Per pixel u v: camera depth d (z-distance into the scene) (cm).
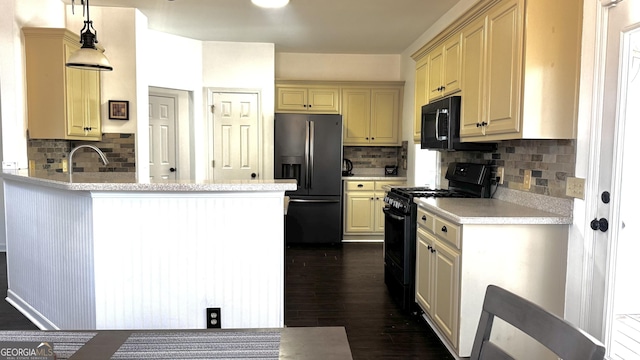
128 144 418
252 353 101
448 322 249
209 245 225
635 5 194
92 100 397
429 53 369
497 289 116
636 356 198
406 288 320
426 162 504
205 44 520
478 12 272
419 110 395
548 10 222
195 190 213
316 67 585
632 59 197
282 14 417
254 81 530
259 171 535
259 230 226
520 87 226
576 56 224
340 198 543
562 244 233
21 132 354
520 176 281
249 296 228
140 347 104
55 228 265
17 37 349
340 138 536
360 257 487
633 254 198
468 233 229
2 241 492
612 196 206
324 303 340
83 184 211
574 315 228
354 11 407
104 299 223
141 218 221
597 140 214
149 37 468
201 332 114
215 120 526
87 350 101
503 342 232
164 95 495
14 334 110
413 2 382
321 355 101
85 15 403
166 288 225
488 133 263
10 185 329
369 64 590
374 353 258
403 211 329
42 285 290
